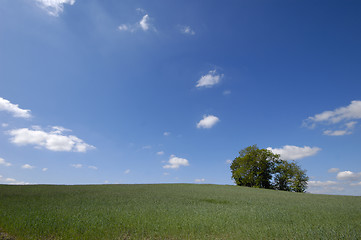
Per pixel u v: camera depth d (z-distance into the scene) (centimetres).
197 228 1112
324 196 4178
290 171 6297
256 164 6284
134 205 1983
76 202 2097
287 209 1919
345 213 1738
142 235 997
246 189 4906
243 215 1513
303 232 1045
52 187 3819
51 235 1007
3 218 1231
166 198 2700
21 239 959
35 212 1429
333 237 969
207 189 4475
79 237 973
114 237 977
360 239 945
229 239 969
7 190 3034
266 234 1024
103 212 1516
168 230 1068
